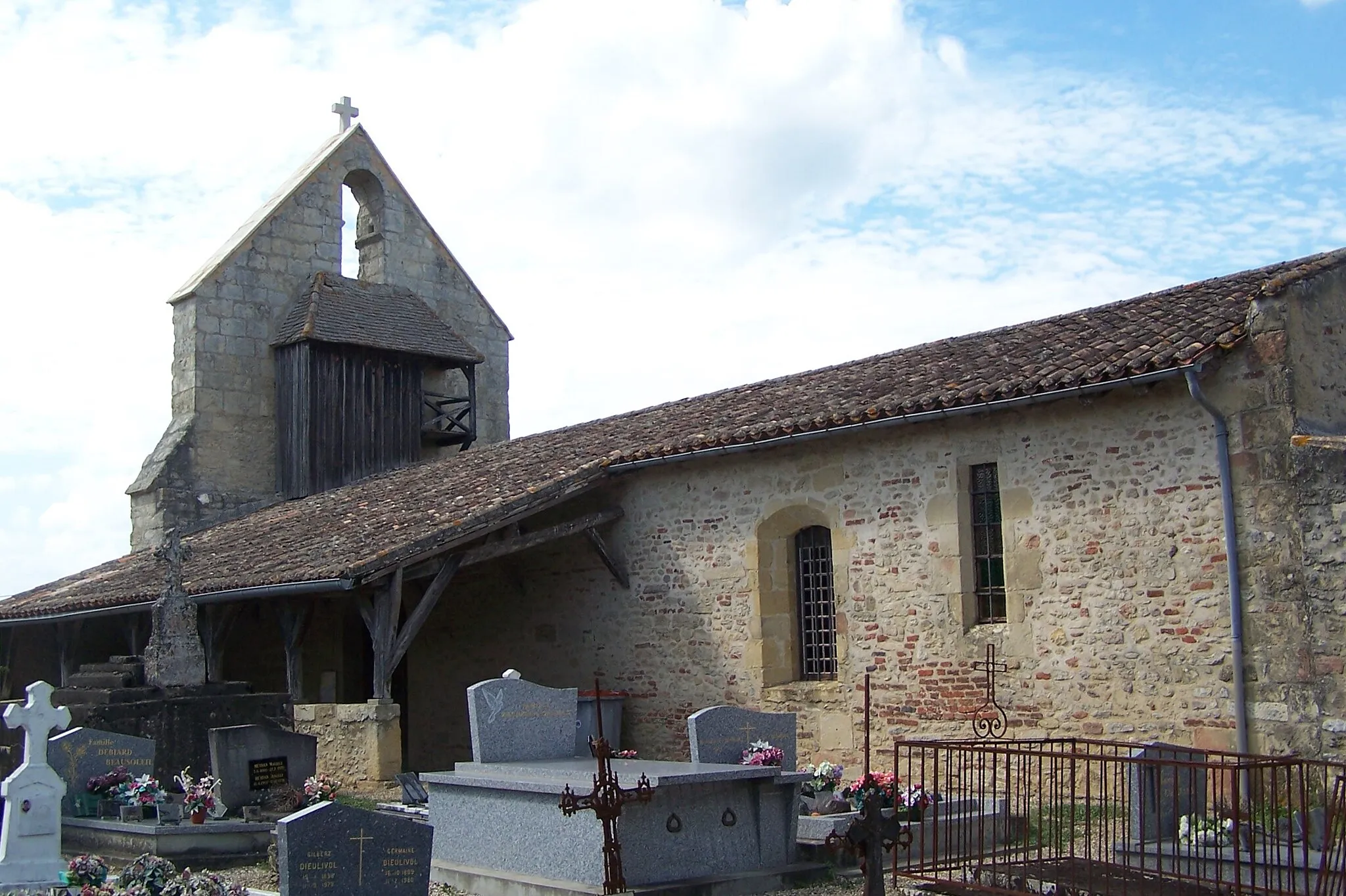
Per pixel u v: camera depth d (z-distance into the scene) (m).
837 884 10.02
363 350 25.70
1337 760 11.00
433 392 27.92
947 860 9.22
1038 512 13.46
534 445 20.81
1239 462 11.95
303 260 26.73
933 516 14.39
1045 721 13.22
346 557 16.09
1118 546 12.81
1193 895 8.10
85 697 13.95
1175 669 12.29
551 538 17.02
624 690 17.48
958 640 14.03
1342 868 8.08
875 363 17.39
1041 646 13.31
